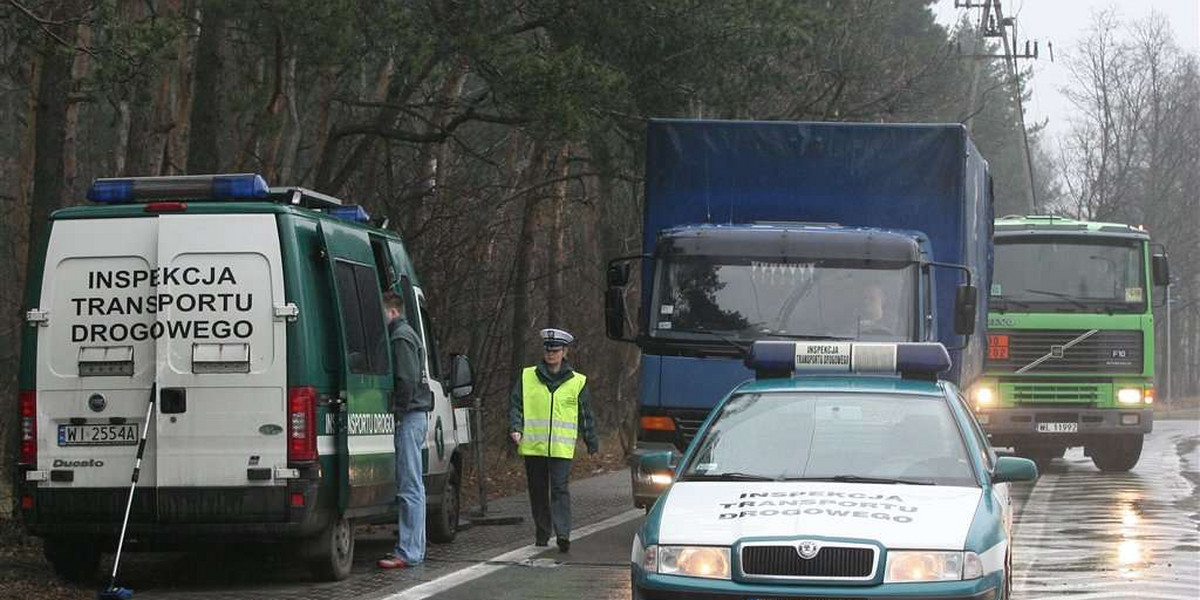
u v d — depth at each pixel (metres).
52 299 23.86
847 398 19.86
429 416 29.12
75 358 23.77
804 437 19.33
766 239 30.00
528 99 37.88
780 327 29.48
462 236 46.41
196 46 44.44
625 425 57.91
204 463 23.50
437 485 29.81
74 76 38.41
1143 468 54.28
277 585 24.73
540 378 29.69
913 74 66.19
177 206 23.69
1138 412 49.66
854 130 31.81
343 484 24.45
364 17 36.34
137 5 41.94
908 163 31.72
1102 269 49.94
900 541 16.59
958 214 31.62
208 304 23.56
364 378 25.69
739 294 29.75
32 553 27.47
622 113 41.47
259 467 23.42
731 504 17.55
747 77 42.78
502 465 50.75
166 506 23.52
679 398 29.58
